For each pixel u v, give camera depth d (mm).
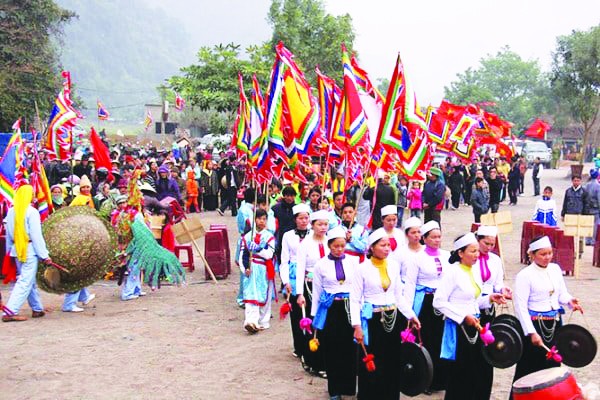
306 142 11852
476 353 7004
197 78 26734
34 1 40688
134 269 12953
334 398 7703
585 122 44344
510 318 7340
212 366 9078
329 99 13320
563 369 6109
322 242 8703
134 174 13141
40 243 11344
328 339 7656
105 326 11078
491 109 94625
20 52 39250
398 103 10031
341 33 30750
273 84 11281
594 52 42188
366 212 17875
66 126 17609
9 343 10094
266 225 10805
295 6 31062
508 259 17219
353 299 7172
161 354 9578
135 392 8125
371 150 10406
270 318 11586
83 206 12664
